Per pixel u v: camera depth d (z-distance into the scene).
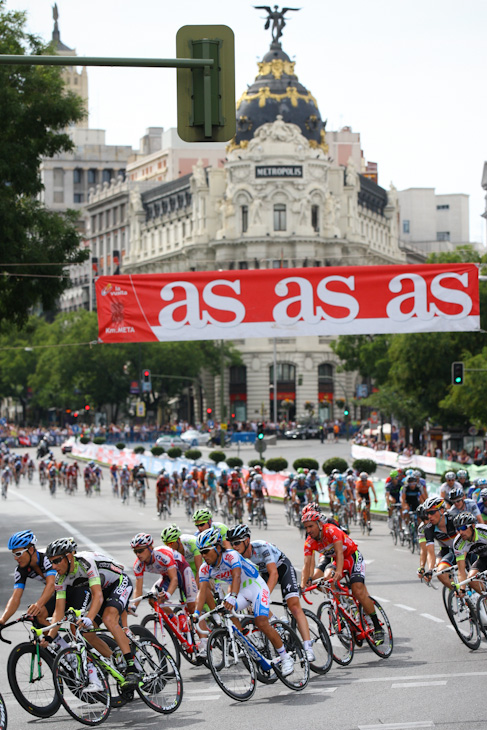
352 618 39.50
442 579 42.53
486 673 36.84
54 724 31.84
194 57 30.56
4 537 97.56
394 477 86.06
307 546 39.41
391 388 191.25
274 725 30.59
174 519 115.19
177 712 33.09
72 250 103.62
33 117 97.38
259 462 145.38
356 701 33.22
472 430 169.75
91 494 159.75
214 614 37.81
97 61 30.81
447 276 66.38
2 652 45.00
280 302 66.62
